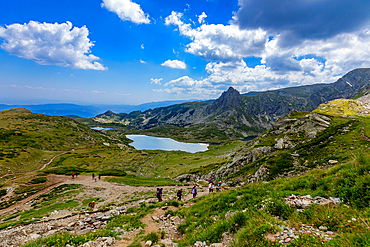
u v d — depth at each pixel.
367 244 4.57
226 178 66.44
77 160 142.38
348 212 6.86
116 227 15.00
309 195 9.47
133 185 57.62
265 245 6.18
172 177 91.50
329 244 5.27
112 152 188.25
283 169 49.69
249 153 73.50
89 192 50.84
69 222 17.91
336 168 11.86
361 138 48.09
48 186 64.19
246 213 9.95
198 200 20.77
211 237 8.94
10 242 13.04
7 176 92.19
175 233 12.52
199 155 155.88
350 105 146.88
